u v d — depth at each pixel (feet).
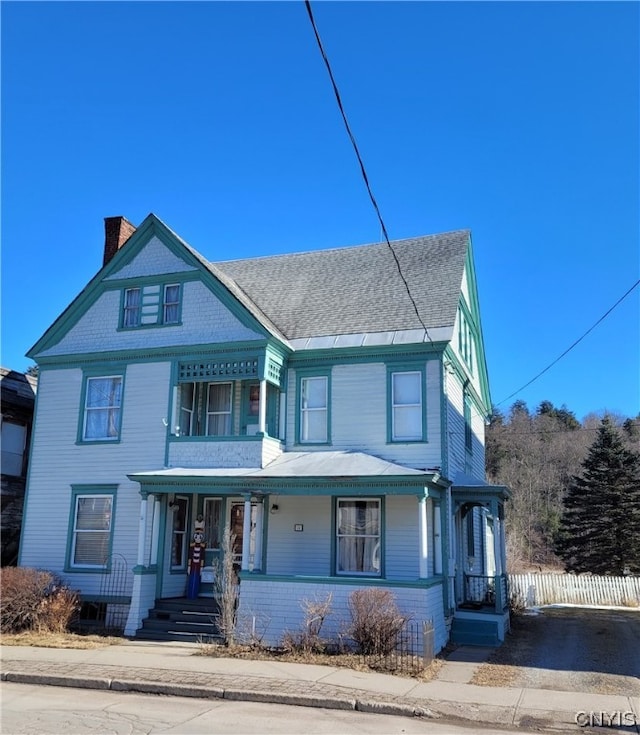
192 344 60.59
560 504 214.48
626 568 119.24
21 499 71.10
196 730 27.14
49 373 66.23
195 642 50.14
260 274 75.77
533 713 31.55
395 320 60.44
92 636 51.80
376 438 57.47
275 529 57.72
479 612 54.08
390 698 33.17
